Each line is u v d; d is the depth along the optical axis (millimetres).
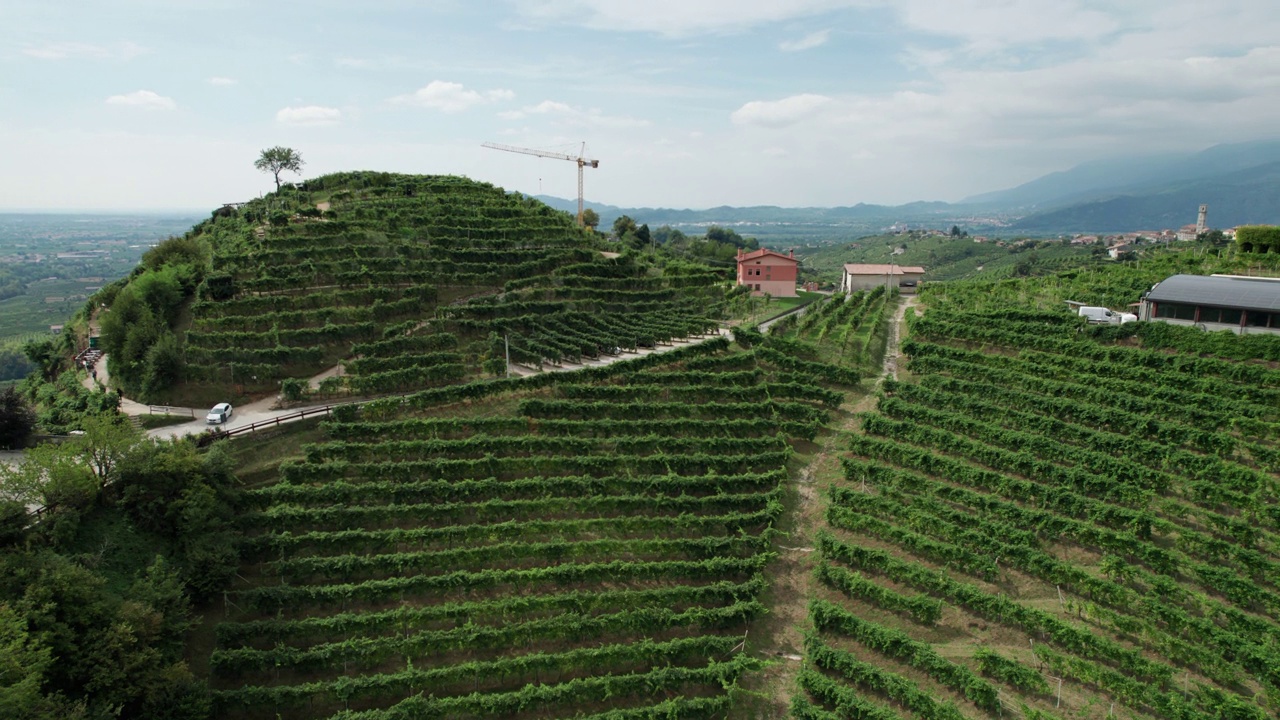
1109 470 48969
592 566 43219
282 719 35531
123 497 42219
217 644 38594
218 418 55969
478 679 37312
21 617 30500
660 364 68500
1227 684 35125
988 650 36500
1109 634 38656
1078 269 99688
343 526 46094
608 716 34719
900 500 49594
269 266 78188
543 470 52000
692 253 182625
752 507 50344
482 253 89188
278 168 118438
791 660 39469
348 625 39062
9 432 51562
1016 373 62969
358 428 53719
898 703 35969
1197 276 71500
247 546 43000
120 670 31844
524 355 68875
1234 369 57438
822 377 68000
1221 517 42875
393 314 74688
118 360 64562
